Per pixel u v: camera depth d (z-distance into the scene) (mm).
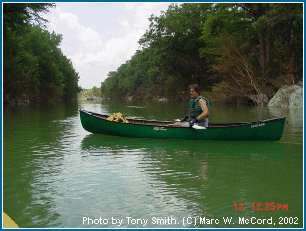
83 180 6582
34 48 56125
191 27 45938
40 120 19141
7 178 6738
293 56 32500
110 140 11133
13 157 8664
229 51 33031
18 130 14047
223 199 5496
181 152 9195
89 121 12156
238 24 35156
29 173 7113
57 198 5594
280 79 32406
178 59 47438
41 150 9578
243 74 32156
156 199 5512
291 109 24125
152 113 24875
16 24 30672
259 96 31219
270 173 7016
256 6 31922
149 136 11180
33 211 5066
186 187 6121
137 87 99125
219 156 8664
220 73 35562
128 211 5043
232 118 18125
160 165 7738
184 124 10961
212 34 37438
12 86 43500
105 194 5766
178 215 4895
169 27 45938
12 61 40312
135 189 6012
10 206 5258
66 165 7781
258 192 5848
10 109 33594
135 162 8047
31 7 27594
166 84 53625
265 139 10586
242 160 8242
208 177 6730
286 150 9359
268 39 31875
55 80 60625
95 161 8172
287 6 26797
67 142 10867
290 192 5836
